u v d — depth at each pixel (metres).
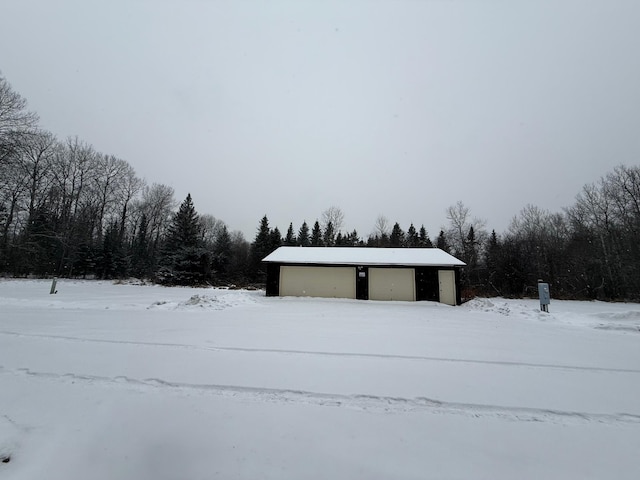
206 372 4.88
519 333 8.89
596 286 26.59
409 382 4.68
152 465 2.83
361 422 3.51
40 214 30.92
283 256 19.84
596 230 28.20
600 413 3.86
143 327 8.23
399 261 18.69
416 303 17.30
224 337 7.24
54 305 12.52
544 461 2.91
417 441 3.18
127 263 35.38
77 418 3.53
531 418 3.70
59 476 2.74
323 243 46.88
